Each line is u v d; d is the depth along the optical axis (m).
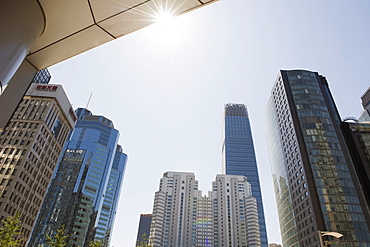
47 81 123.69
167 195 175.12
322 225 73.81
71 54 7.39
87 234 148.38
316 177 83.00
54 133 91.69
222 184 181.62
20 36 5.12
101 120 197.38
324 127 94.44
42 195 84.81
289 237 93.62
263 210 192.62
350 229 72.56
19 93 7.30
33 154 78.75
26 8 5.25
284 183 101.56
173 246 155.00
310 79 109.50
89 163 169.38
